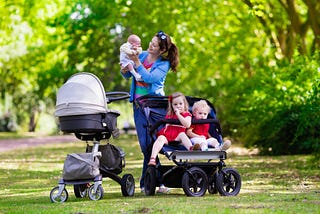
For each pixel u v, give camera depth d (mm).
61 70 51719
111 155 13453
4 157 31672
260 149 30344
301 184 16000
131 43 13812
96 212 10453
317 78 23578
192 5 35250
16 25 38188
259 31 38844
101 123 13094
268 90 28875
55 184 17578
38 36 40688
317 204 11055
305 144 25688
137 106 13852
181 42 36062
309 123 24484
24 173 21578
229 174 13336
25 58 50062
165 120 13227
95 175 12875
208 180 13508
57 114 13141
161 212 10148
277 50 37375
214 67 40750
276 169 21234
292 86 28297
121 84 56875
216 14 35562
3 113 95438
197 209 10391
